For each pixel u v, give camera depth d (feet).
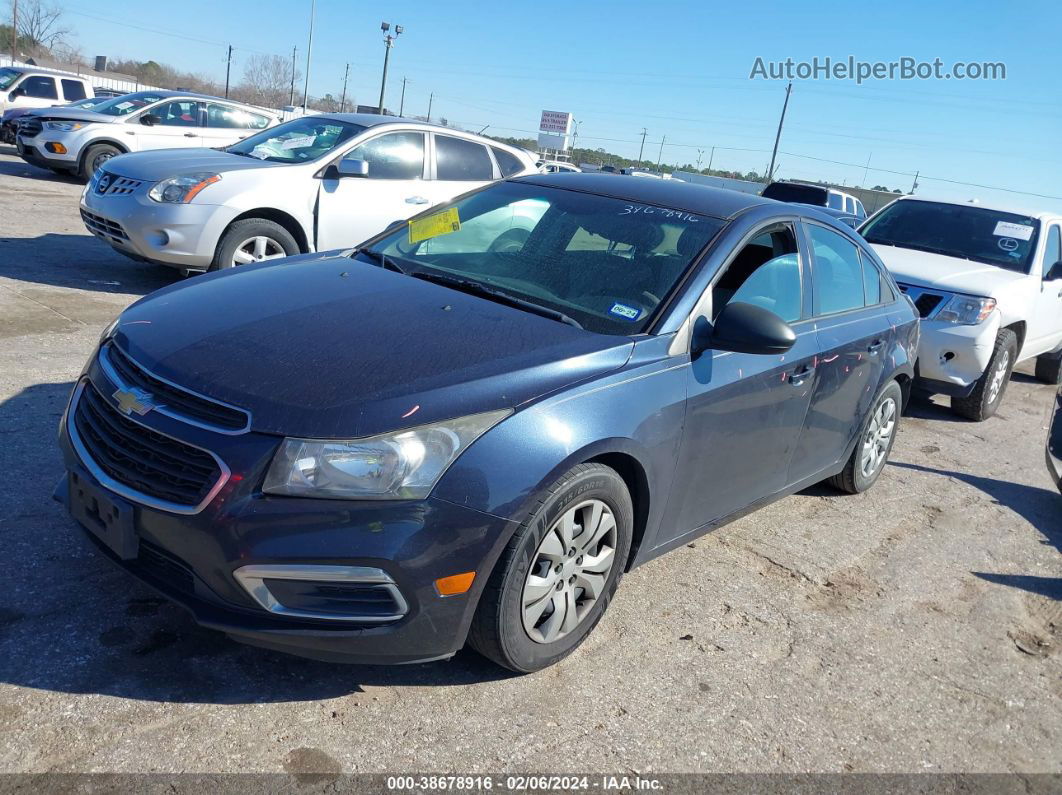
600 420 9.36
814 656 11.28
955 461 20.68
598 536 9.88
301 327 9.66
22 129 48.14
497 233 12.72
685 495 11.19
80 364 17.51
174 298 10.77
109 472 8.75
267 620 8.21
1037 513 17.93
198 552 8.10
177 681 8.84
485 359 9.30
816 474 14.88
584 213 12.68
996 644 12.32
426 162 27.73
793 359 12.46
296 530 7.98
